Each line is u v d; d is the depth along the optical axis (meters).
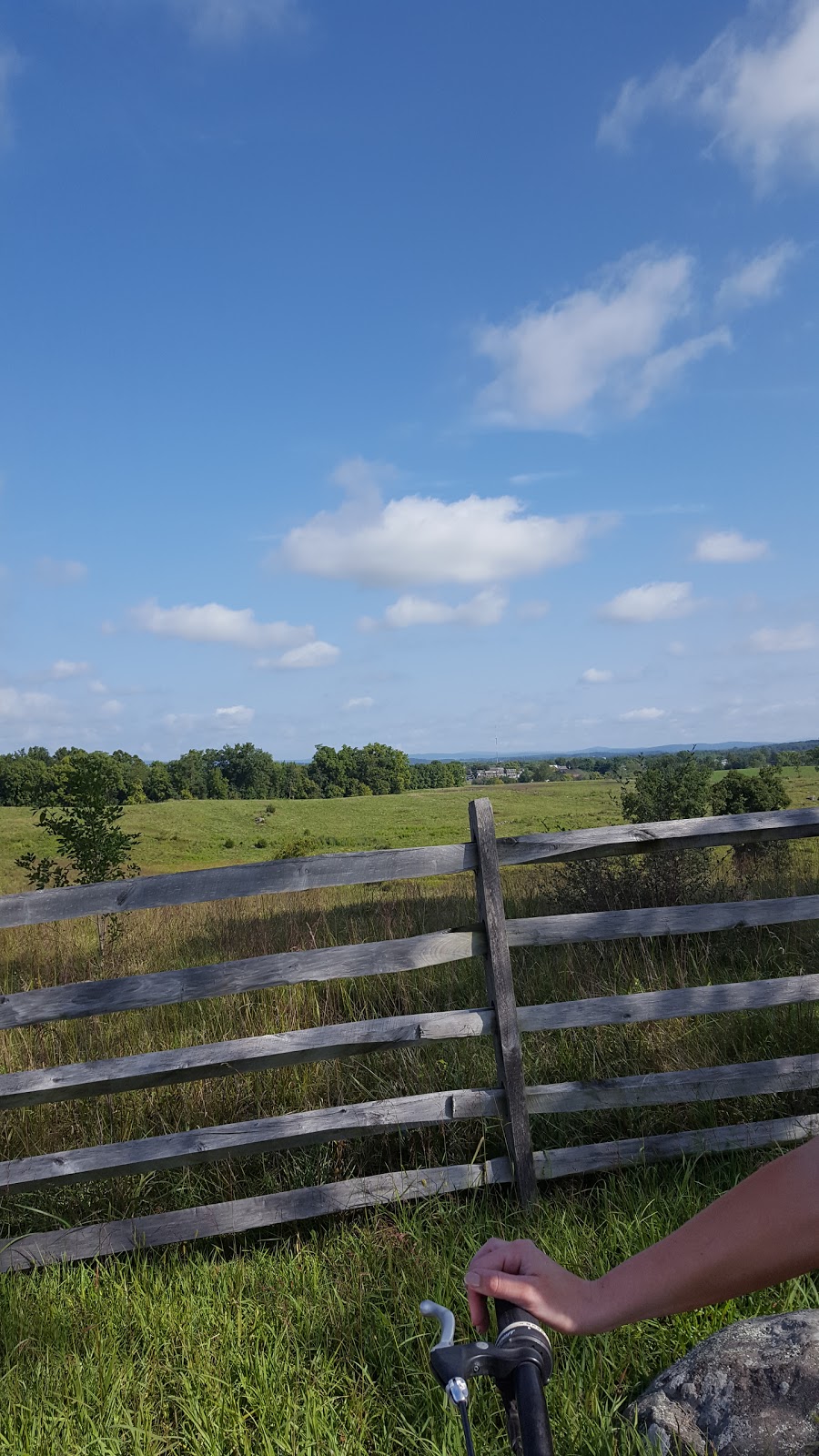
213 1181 3.85
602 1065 4.43
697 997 3.79
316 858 3.62
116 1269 3.25
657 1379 2.18
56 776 9.95
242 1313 2.87
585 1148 3.64
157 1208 3.74
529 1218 3.36
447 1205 3.46
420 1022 3.63
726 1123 4.01
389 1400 2.42
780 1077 3.77
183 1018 5.40
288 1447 2.23
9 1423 2.42
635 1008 3.74
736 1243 0.73
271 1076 4.44
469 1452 0.69
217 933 8.78
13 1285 3.15
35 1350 2.77
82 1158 3.43
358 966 3.62
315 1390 2.44
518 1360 0.75
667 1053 4.45
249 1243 3.52
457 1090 3.82
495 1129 3.91
